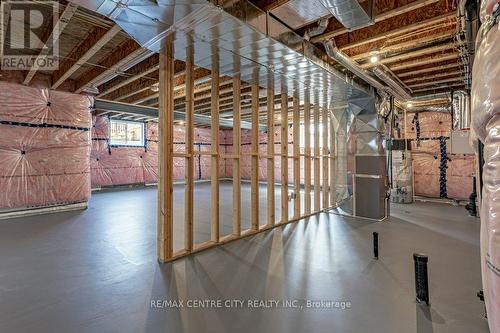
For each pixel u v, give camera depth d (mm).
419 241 3588
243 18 2184
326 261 2916
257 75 3590
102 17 2865
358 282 2436
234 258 3002
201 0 1868
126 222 4598
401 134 7254
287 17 2521
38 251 3172
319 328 1801
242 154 3859
